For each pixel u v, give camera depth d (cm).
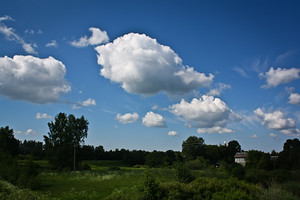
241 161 10206
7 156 3616
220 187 1427
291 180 3838
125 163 10925
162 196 1338
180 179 2652
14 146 7181
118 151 13438
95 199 2117
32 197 1291
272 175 3881
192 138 9969
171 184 1417
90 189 2758
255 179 3631
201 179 1552
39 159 10388
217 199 1270
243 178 3722
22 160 3862
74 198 2169
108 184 3250
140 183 1392
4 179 2912
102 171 5994
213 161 10312
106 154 13112
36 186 2788
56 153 6575
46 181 3753
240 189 1424
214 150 10325
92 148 12194
